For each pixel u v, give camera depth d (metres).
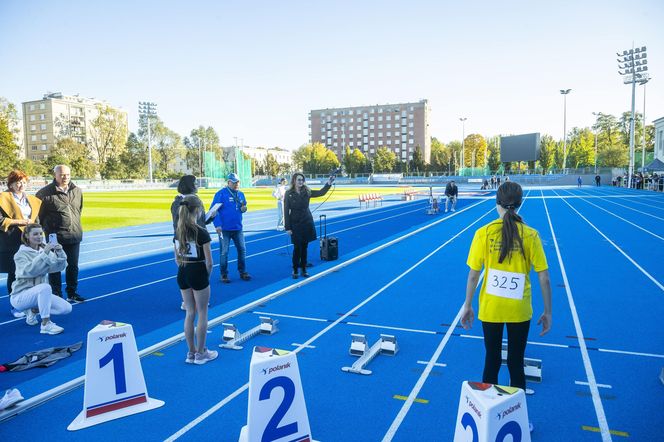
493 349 3.40
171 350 5.15
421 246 12.67
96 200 36.44
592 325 5.85
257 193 48.94
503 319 3.30
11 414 3.74
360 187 70.50
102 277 9.05
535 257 3.28
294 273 8.44
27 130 111.81
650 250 11.45
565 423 3.53
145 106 95.44
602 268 9.35
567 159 92.19
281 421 3.13
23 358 4.82
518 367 3.36
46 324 5.78
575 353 4.93
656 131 61.69
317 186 72.88
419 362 4.72
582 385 4.16
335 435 3.42
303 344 5.28
